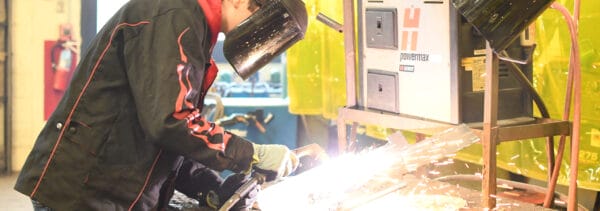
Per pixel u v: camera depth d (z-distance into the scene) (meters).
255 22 2.00
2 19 5.05
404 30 2.13
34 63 5.14
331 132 4.51
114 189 1.98
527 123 2.02
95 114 1.95
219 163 1.96
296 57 3.86
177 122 1.83
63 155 1.96
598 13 2.36
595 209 2.76
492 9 1.74
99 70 1.95
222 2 2.00
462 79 1.99
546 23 2.53
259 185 2.12
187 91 1.85
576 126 1.91
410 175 2.37
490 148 1.88
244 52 2.03
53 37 5.13
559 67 2.51
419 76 2.10
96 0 5.14
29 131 5.22
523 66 2.10
